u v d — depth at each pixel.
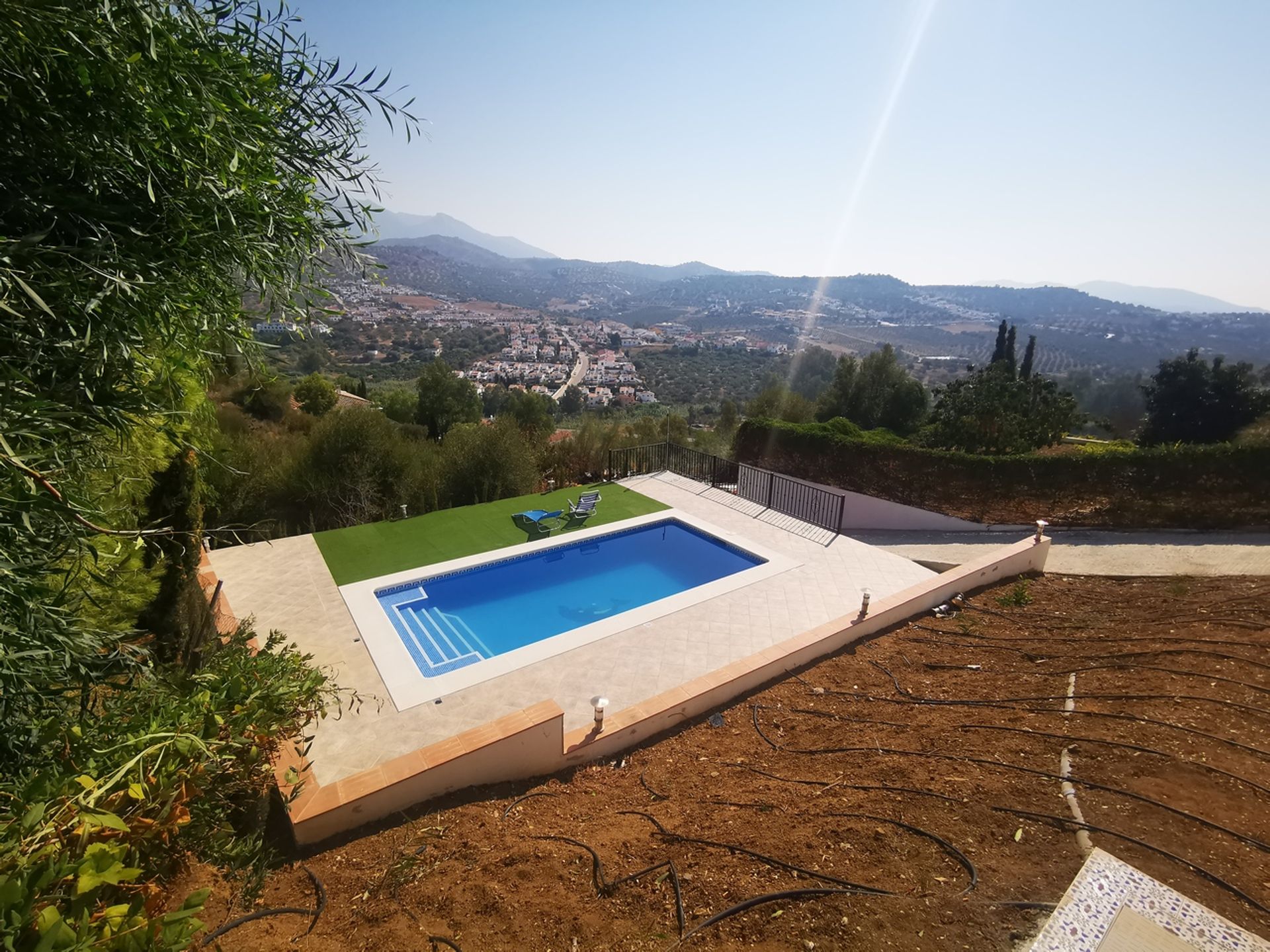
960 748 4.44
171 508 4.86
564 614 8.88
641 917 3.05
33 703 2.21
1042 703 5.00
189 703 2.33
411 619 8.45
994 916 2.80
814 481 15.80
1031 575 8.93
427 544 10.50
